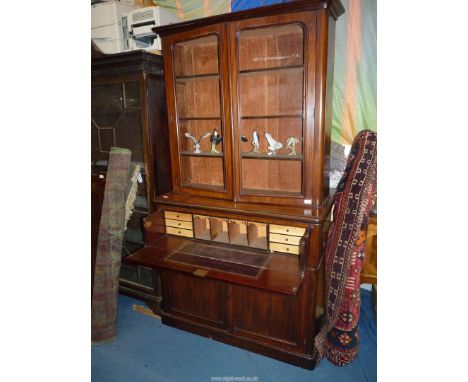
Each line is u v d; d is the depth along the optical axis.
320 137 1.49
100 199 1.99
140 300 2.31
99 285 1.90
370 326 1.96
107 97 2.01
